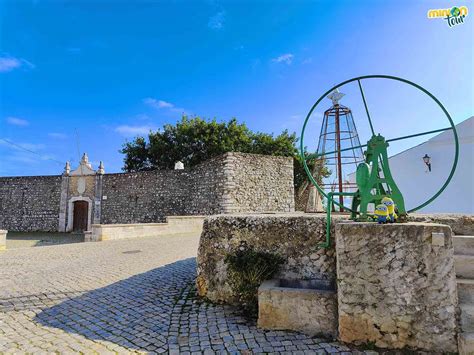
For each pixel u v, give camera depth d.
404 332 2.49
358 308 2.63
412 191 12.70
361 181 3.25
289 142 24.88
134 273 5.55
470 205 10.81
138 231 12.12
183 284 4.71
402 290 2.53
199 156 22.91
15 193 22.39
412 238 2.54
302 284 3.41
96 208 20.44
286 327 2.96
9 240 15.88
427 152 12.20
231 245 3.83
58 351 2.65
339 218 3.53
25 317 3.48
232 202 15.23
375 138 3.36
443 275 2.45
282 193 16.84
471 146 10.95
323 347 2.61
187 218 14.16
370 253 2.64
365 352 2.51
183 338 2.86
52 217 21.33
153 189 18.98
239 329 3.01
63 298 4.13
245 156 16.03
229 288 3.74
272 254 3.56
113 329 3.12
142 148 24.67
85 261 6.84
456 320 2.41
